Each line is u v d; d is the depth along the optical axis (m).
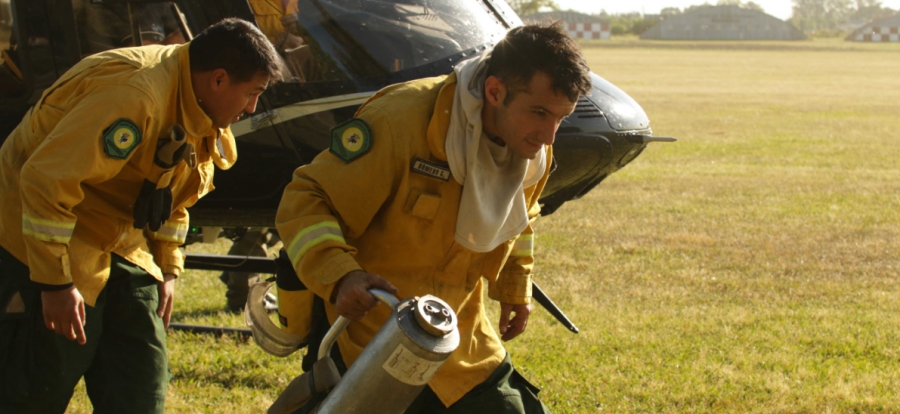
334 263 2.25
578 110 4.47
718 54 51.22
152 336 2.86
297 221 2.30
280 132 4.31
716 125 17.17
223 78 2.63
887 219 8.52
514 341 4.87
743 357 4.68
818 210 8.92
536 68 2.17
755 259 6.95
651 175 11.08
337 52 4.38
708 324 5.25
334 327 2.34
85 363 2.75
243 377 4.34
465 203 2.34
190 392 4.14
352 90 4.34
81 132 2.44
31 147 2.63
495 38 4.73
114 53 2.61
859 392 4.25
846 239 7.69
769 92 25.53
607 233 7.80
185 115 2.66
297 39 4.37
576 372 4.44
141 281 2.89
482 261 2.61
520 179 2.42
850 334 5.11
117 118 2.46
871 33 81.94
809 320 5.39
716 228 8.06
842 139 15.01
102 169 2.48
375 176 2.30
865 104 21.81
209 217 4.50
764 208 9.01
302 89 4.31
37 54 4.40
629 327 5.18
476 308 2.65
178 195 2.95
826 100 22.94
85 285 2.70
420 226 2.39
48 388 2.68
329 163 2.33
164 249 3.05
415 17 4.58
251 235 5.32
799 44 69.75
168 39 4.46
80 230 2.71
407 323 2.11
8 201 2.66
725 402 4.09
